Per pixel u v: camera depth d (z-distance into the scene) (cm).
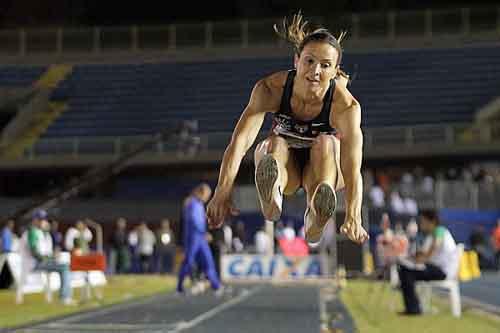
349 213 596
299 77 620
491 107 5103
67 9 7562
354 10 7325
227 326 1535
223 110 6156
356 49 6328
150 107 6256
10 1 7406
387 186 4909
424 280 1805
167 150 5362
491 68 6109
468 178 5109
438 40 6256
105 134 6059
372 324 1609
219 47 6462
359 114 623
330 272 3175
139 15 7862
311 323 1602
